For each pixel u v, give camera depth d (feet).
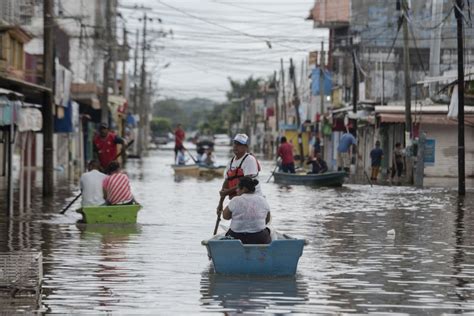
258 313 76.79
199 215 159.84
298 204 189.16
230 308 78.59
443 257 110.22
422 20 367.04
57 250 112.57
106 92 336.29
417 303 81.71
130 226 139.95
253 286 88.58
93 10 423.64
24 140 171.32
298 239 93.61
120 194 143.64
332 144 432.66
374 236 131.23
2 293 84.07
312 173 270.46
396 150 297.33
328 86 484.74
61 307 78.54
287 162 275.59
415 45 350.64
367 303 81.46
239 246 93.35
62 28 366.02
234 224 96.53
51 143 193.98
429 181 283.38
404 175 303.07
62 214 157.28
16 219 148.87
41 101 215.10
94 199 145.28
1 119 149.18
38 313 76.07
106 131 181.06
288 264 94.27
